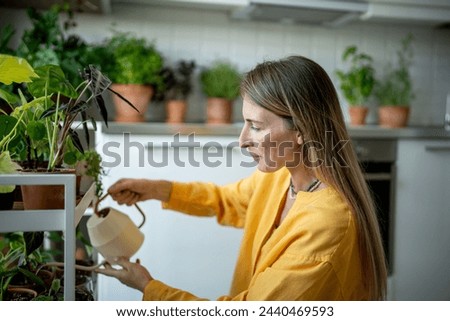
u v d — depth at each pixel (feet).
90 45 8.13
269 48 10.25
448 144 9.12
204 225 8.09
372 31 10.73
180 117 9.09
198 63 9.93
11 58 2.57
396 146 8.95
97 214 3.74
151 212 7.88
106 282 5.29
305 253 3.02
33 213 2.68
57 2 8.57
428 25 10.87
